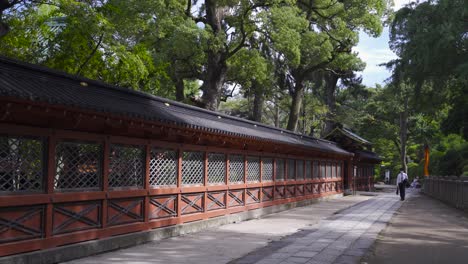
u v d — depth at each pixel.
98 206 9.06
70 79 8.60
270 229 13.09
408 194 36.00
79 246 8.42
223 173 14.13
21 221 7.40
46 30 15.17
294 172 20.97
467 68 17.41
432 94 25.44
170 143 11.29
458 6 18.12
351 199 27.53
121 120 8.57
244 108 53.81
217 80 23.97
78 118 7.92
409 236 12.14
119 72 16.12
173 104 11.99
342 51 31.16
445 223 15.22
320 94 52.25
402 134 56.25
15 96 6.39
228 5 22.39
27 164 7.61
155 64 20.33
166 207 11.24
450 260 8.84
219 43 21.50
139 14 19.69
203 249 9.70
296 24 22.30
